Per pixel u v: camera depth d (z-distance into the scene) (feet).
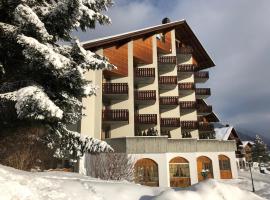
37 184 24.68
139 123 103.19
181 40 139.64
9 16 38.42
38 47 33.53
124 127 96.84
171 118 113.80
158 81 116.06
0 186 22.20
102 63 39.99
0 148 35.94
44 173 33.94
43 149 41.55
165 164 91.66
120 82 100.07
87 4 40.50
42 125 38.47
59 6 37.09
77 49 39.11
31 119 34.88
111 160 71.72
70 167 67.56
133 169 78.43
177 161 98.99
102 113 93.76
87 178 35.17
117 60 98.12
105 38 93.15
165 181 90.27
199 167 106.63
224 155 116.26
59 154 43.88
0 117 35.88
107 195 25.61
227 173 115.55
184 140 102.06
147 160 90.68
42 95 32.58
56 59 33.88
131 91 99.25
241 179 118.01
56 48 39.96
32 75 37.58
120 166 71.82
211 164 110.01
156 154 91.81
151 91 106.01
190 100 129.18
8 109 35.47
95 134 86.43
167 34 123.95
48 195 23.43
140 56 107.24
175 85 117.70
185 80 131.44
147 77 106.42
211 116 155.94
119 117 94.58
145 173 89.66
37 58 34.55
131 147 89.20
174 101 115.03
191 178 98.94
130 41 102.99
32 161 38.73
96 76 90.94
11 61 38.86
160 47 118.73
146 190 27.89
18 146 37.06
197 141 107.14
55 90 38.83
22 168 36.32
